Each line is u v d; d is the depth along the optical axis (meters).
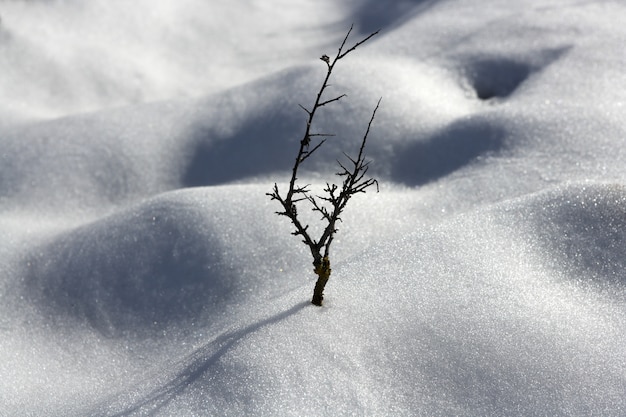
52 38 6.54
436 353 2.30
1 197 4.60
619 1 6.00
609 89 4.64
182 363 2.55
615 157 3.89
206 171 4.71
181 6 7.42
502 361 2.27
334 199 2.56
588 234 2.83
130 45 6.80
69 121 5.20
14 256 3.85
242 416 2.13
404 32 6.04
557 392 2.17
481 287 2.59
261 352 2.31
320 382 2.21
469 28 5.85
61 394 2.99
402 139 4.52
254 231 3.54
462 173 4.14
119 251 3.64
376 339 2.36
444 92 5.11
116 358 3.19
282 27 7.47
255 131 4.80
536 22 5.75
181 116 5.12
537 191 3.38
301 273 3.31
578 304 2.56
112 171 4.75
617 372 2.22
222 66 6.84
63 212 4.52
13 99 5.85
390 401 2.16
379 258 2.81
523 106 4.49
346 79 4.96
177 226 3.64
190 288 3.40
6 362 3.21
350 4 7.82
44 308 3.53
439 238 2.86
